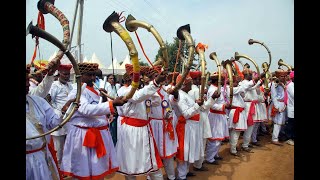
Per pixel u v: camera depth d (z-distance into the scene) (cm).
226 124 649
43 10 278
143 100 372
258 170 598
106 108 321
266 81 803
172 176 504
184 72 394
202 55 466
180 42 442
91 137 326
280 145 847
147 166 394
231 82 606
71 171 331
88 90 347
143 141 393
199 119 527
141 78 467
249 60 770
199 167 588
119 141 400
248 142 772
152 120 468
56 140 518
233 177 554
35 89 337
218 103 634
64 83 541
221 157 698
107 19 323
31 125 253
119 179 536
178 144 500
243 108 714
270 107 985
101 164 335
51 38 236
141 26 354
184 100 486
